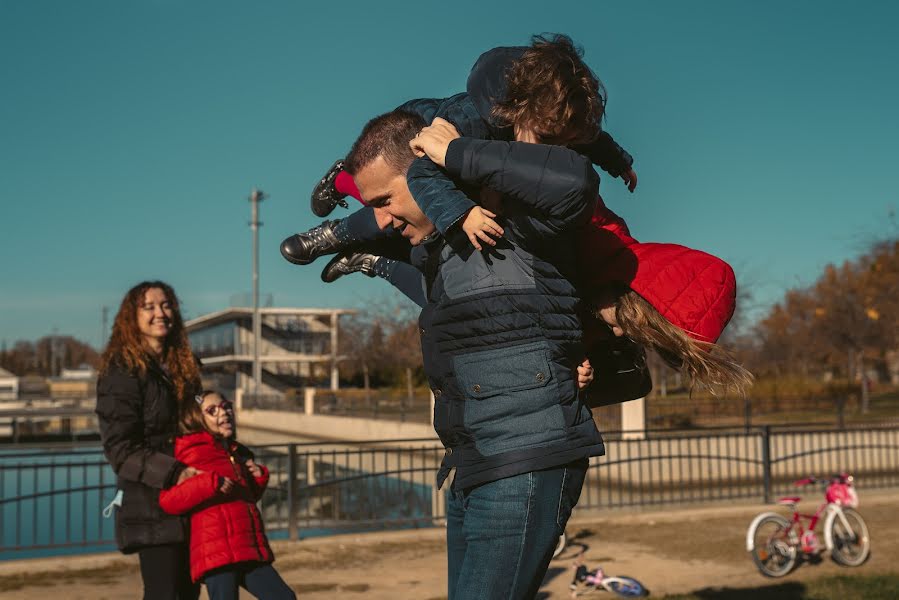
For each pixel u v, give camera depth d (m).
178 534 3.68
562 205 1.91
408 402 35.47
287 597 3.78
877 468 17.14
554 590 7.39
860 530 8.55
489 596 1.99
